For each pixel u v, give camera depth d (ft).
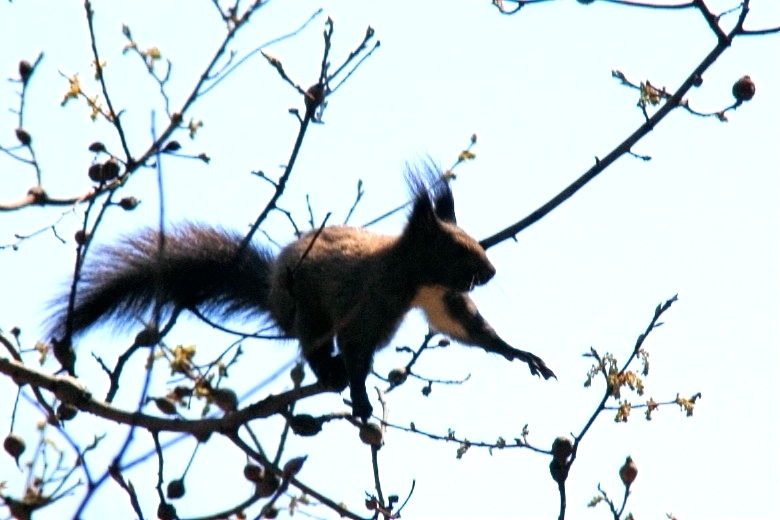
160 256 24.64
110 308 48.26
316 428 33.83
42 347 35.32
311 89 34.73
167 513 29.96
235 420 31.68
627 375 32.07
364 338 46.37
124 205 35.47
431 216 48.93
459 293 48.98
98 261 48.75
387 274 47.80
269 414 32.12
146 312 48.83
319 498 32.04
